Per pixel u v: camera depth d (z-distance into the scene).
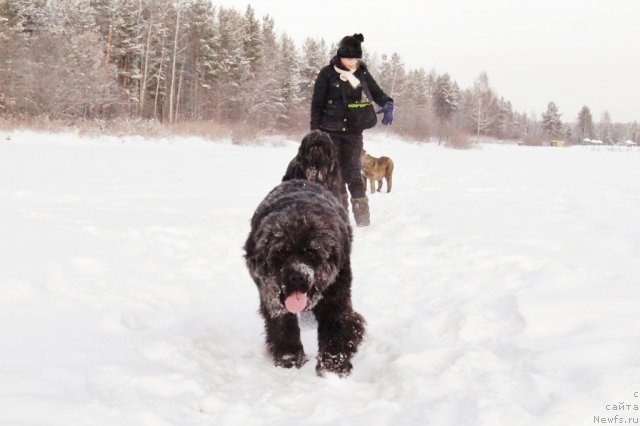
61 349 3.17
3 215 6.84
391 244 6.34
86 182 11.02
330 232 3.19
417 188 12.13
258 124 39.00
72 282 4.52
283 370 3.39
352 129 7.14
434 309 4.15
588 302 3.65
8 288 4.12
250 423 2.60
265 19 59.06
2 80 26.97
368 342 3.63
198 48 48.19
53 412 2.41
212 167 15.62
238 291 4.86
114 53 45.44
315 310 3.37
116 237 6.27
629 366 2.77
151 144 24.34
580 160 22.44
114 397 2.63
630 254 5.04
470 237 6.09
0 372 2.76
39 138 21.66
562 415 2.38
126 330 3.70
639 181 12.48
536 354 3.03
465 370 3.01
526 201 8.74
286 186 3.87
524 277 4.58
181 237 6.62
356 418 2.60
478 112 72.81
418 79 79.25
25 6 39.78
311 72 59.97
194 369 3.17
